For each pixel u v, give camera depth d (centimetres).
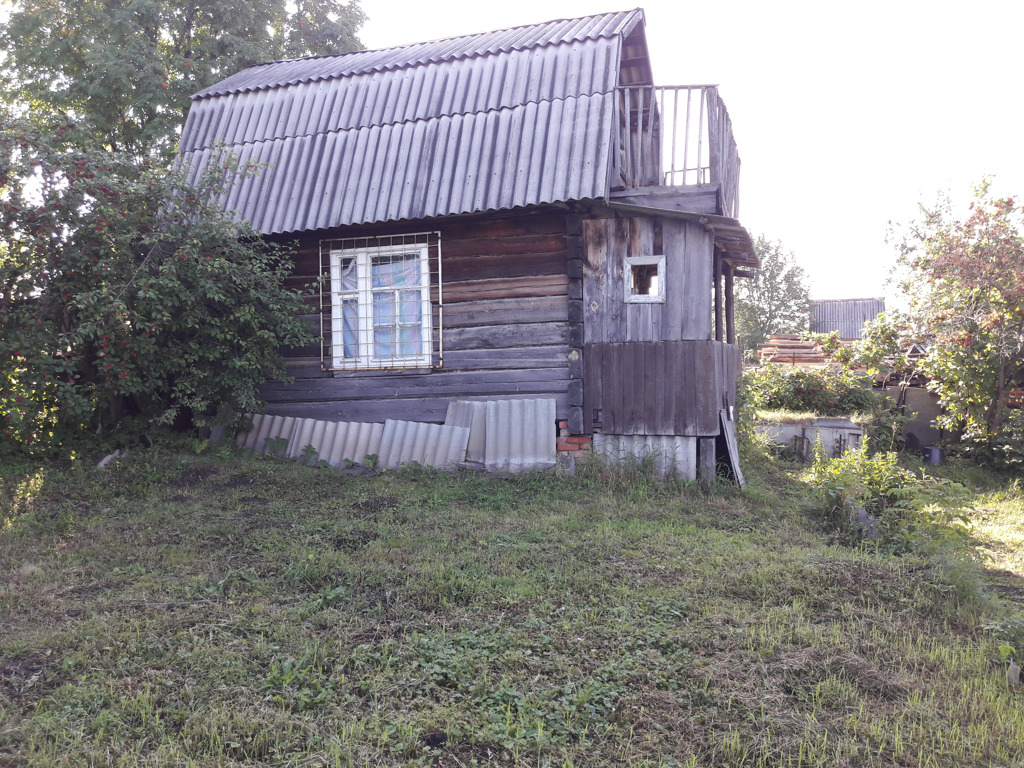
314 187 1059
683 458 957
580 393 983
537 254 1003
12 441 918
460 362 1029
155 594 539
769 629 501
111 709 376
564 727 374
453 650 453
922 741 376
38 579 562
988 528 938
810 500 868
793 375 1769
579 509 831
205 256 936
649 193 954
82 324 832
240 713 374
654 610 532
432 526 748
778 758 357
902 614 544
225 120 1182
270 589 554
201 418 1045
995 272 1470
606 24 1125
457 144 1023
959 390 1520
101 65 1548
